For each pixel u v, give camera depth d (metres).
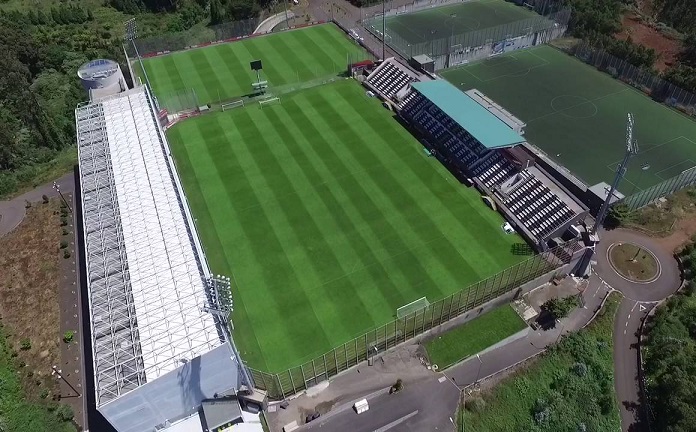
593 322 55.78
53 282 62.75
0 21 112.69
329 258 61.69
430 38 116.31
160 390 41.69
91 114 76.75
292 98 93.44
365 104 91.12
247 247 63.53
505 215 66.94
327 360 50.72
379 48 111.44
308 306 56.19
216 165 77.31
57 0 144.75
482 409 48.50
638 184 73.56
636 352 53.28
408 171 75.12
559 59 107.44
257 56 108.94
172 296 47.91
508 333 54.62
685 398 45.81
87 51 114.69
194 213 68.75
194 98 92.31
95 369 41.91
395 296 56.84
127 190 61.53
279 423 47.72
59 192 73.81
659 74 95.62
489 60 107.75
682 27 113.50
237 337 53.31
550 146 81.44
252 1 127.12
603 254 63.81
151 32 126.69
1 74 98.56
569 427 46.75
